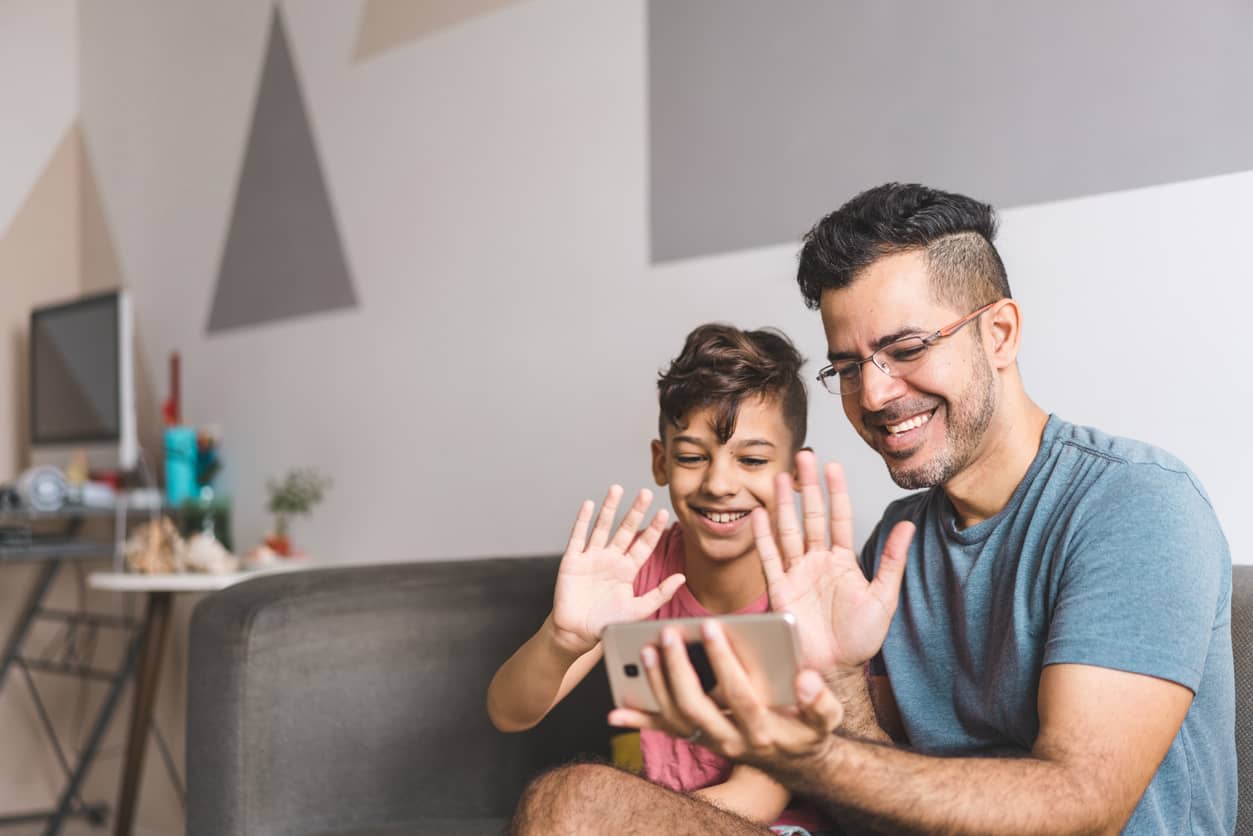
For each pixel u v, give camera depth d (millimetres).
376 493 2289
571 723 1532
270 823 1313
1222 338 1261
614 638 819
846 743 832
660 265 1804
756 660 775
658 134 1810
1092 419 1352
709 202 1738
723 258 1718
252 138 2623
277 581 1406
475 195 2104
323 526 2408
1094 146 1352
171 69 2883
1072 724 870
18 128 3139
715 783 1239
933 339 985
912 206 1008
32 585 3090
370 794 1384
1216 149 1264
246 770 1306
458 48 2143
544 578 1526
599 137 1898
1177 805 956
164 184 2900
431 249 2188
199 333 2773
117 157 3074
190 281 2812
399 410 2246
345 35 2385
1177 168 1291
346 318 2365
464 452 2113
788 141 1642
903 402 1003
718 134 1728
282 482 2512
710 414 1251
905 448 1016
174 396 2766
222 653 1326
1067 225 1372
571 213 1939
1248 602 1114
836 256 1016
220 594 1390
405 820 1407
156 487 2873
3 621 3045
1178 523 920
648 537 1100
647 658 797
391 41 2279
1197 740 968
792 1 1641
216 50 2738
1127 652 882
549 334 1971
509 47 2047
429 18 2201
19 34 3152
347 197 2369
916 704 1105
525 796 1027
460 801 1446
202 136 2775
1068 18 1371
